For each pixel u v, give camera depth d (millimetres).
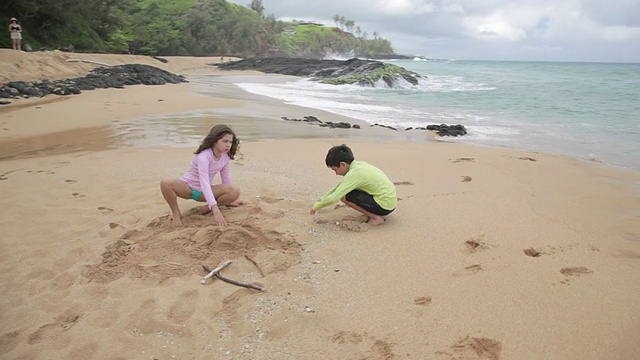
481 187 6195
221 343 2973
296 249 4195
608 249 4297
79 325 3145
